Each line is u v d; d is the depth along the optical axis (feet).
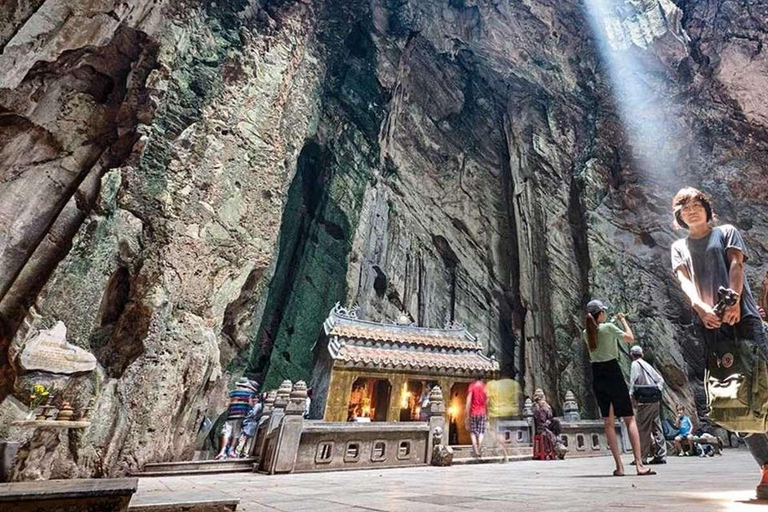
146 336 31.32
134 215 33.83
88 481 7.03
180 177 37.32
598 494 8.67
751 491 8.28
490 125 87.40
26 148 32.89
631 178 68.49
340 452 24.32
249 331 46.68
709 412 7.24
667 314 60.75
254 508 9.07
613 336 15.98
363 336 39.37
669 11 63.36
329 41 66.13
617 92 71.10
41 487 6.25
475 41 77.97
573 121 77.71
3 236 30.66
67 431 26.08
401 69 78.69
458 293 76.28
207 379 37.01
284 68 51.62
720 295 7.07
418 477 17.33
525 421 36.04
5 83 30.19
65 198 33.94
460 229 81.10
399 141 80.53
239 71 45.73
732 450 42.34
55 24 32.30
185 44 41.01
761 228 58.49
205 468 27.04
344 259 64.59
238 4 48.80
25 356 26.30
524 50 76.07
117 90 37.17
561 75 76.13
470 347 43.21
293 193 71.61
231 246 40.96
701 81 64.85
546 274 69.82
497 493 9.91
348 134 71.97
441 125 85.92
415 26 77.66
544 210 74.02
